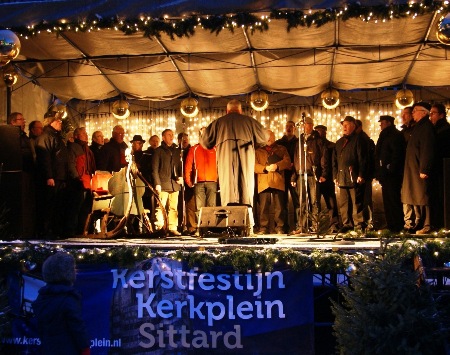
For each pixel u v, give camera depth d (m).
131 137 16.88
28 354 7.83
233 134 10.47
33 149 10.67
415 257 7.08
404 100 14.70
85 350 5.17
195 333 7.60
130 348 7.68
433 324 6.14
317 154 12.34
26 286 7.93
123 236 9.93
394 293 6.24
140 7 8.57
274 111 16.56
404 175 10.23
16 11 8.80
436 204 10.20
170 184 11.96
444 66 13.86
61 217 10.98
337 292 8.18
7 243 8.32
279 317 7.51
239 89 15.41
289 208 14.59
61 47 12.20
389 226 11.14
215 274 7.61
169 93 15.54
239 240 8.23
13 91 13.73
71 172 11.05
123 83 14.79
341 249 7.52
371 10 8.15
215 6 8.47
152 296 7.68
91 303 7.75
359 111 16.34
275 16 8.40
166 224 10.23
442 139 10.40
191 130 16.77
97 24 8.68
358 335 6.28
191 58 13.16
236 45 12.31
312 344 7.46
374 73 14.37
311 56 13.15
